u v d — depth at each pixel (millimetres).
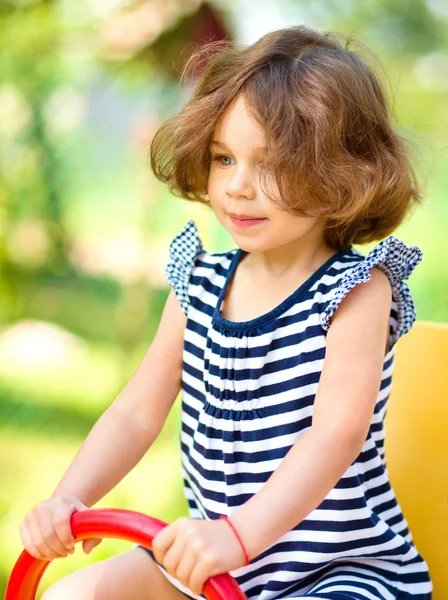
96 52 3963
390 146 1233
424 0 4828
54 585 1239
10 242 4332
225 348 1214
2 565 2154
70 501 1066
